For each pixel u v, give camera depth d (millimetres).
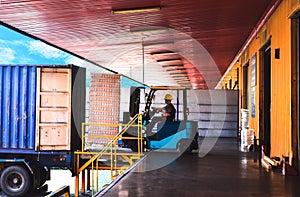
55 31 13094
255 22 13016
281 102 10055
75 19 11422
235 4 10547
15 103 11906
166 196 6656
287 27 9367
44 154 11906
